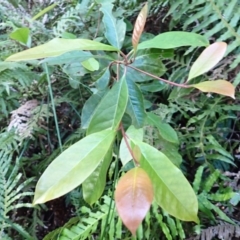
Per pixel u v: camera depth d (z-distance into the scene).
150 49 0.64
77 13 0.96
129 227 0.30
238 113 0.86
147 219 0.68
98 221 0.71
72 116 0.93
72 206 0.86
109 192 0.73
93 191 0.47
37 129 0.83
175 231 0.67
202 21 0.91
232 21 0.81
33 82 0.88
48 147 0.92
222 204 0.75
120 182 0.33
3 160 0.78
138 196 0.32
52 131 0.92
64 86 0.91
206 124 0.84
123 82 0.48
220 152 0.77
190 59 0.86
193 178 0.83
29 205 0.75
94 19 0.95
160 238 0.73
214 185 0.76
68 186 0.37
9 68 0.82
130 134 0.57
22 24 0.94
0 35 1.02
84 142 0.39
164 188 0.39
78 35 0.95
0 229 0.72
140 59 0.64
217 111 0.81
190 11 0.92
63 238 0.69
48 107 0.85
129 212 0.31
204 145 0.80
